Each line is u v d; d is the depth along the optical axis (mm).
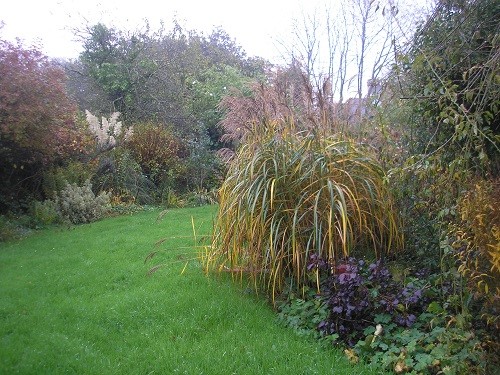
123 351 3707
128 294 4918
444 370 3023
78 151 11742
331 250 4246
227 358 3535
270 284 4773
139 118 17266
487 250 2939
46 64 10172
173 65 19250
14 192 10367
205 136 15367
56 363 3455
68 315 4430
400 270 4559
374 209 4727
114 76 17953
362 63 13477
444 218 3891
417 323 3758
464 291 3410
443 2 4289
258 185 4645
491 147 3883
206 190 13469
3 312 4496
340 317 3902
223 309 4422
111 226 9203
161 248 6930
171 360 3498
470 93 3482
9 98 8828
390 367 3359
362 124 5910
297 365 3426
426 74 4289
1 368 3334
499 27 3750
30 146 9539
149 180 13320
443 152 3975
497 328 3082
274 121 5422
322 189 4609
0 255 6855
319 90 5898
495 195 3088
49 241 7832
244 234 4707
